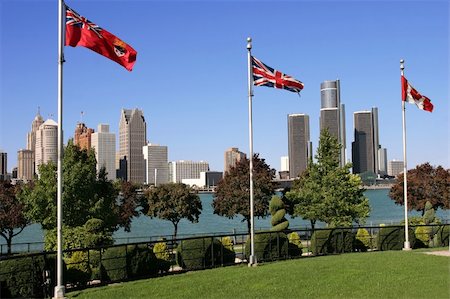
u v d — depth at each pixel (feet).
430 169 212.43
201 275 64.85
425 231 106.32
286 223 107.34
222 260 75.36
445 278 57.82
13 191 163.43
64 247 90.84
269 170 182.91
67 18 57.21
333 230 90.38
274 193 179.93
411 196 212.02
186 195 184.34
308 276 60.75
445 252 84.64
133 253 65.92
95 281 71.26
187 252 72.54
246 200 171.12
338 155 154.30
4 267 53.93
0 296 53.11
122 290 56.54
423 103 98.99
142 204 193.57
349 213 149.07
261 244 80.94
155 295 53.36
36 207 124.16
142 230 249.75
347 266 66.85
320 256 83.71
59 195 55.16
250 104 78.69
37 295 55.77
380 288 53.31
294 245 88.22
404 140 96.37
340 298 49.55
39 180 127.75
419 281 56.34
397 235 96.78
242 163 183.42
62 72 56.65
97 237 92.38
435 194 208.13
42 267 56.85
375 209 414.82
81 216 121.19
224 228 254.27
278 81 80.28
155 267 67.97
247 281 59.00
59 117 56.18
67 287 61.41
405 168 95.55
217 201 182.70
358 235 97.40
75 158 124.67
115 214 131.95
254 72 79.15
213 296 52.01
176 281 60.80
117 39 59.77
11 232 157.99
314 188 151.74
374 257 75.25
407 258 73.31
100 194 129.59
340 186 147.02
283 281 58.23
